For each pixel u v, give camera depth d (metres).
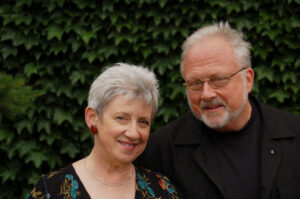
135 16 2.81
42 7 2.80
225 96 1.63
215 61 1.60
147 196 1.47
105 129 1.39
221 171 1.73
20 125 2.72
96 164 1.46
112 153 1.40
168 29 2.83
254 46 2.84
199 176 1.77
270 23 2.83
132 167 1.58
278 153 1.71
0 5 2.80
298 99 2.89
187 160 1.83
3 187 2.80
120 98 1.36
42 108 2.79
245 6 2.79
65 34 2.83
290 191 1.64
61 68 2.86
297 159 1.70
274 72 2.85
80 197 1.37
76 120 2.85
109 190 1.43
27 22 2.74
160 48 2.83
